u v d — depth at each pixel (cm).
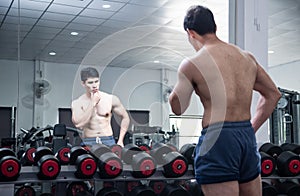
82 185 286
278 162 300
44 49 466
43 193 278
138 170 238
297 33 637
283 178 301
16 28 463
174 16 556
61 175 256
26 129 405
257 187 168
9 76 425
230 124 158
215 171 155
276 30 630
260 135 323
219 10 521
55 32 494
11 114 405
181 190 275
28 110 417
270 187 302
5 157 242
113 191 269
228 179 156
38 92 427
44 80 439
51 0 473
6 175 238
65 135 317
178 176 265
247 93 166
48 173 247
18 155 352
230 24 327
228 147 155
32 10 473
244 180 164
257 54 320
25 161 293
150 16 555
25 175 250
